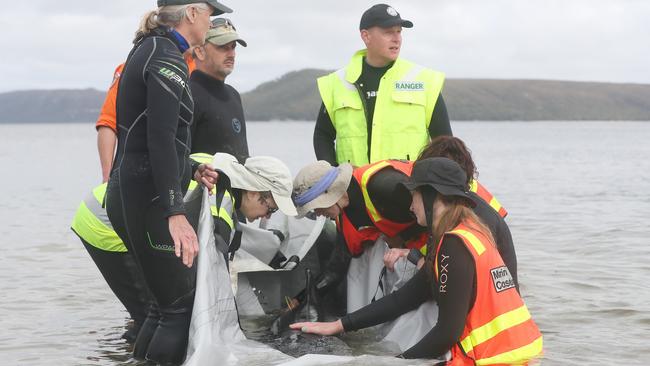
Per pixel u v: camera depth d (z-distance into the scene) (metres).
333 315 6.37
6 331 6.40
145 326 5.50
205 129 6.71
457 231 4.84
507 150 49.81
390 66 7.06
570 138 80.75
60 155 48.44
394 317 5.48
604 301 7.14
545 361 5.24
